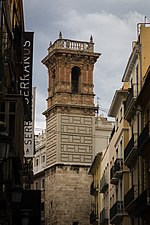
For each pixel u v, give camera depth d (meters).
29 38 35.84
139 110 40.81
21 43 30.86
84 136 76.62
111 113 54.22
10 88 26.41
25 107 29.88
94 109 77.56
